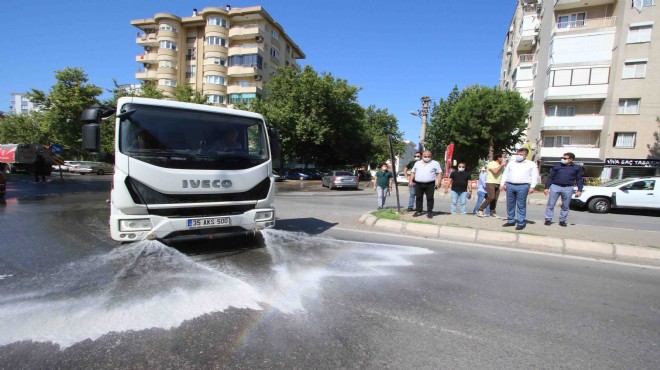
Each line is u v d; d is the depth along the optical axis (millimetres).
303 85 32750
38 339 2645
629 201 11891
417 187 8117
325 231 7086
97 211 9297
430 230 6816
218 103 47156
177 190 4465
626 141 26750
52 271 4203
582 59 28172
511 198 7012
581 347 2709
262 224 5219
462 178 9180
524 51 37500
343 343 2684
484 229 6602
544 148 30344
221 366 2346
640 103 26109
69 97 30031
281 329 2883
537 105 32250
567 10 29359
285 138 32469
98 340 2645
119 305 3256
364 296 3633
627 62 26297
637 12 25859
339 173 23812
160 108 4668
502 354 2578
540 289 3953
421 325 3014
